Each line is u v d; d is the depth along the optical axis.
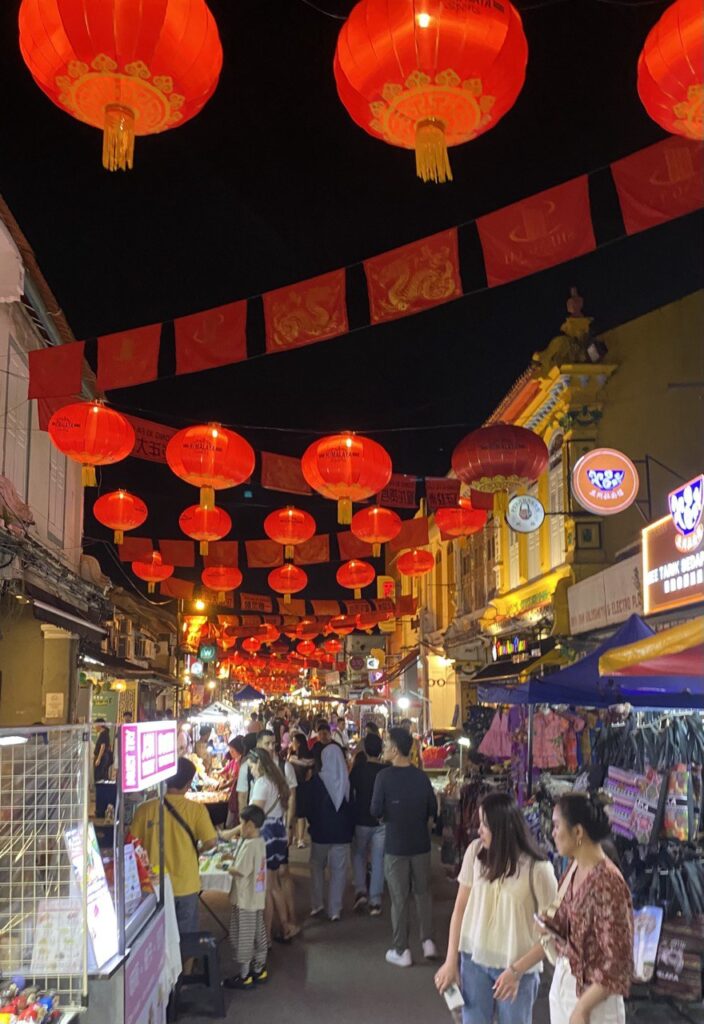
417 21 3.78
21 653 14.65
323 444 9.59
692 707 7.22
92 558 17.72
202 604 31.58
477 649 25.91
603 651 8.29
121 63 3.78
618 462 13.23
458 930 4.77
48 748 4.34
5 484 11.16
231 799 11.80
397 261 6.13
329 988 7.48
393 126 4.18
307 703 56.44
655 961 6.75
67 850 4.28
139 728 4.96
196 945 6.91
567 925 4.00
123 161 3.94
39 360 7.41
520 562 21.31
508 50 3.90
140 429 11.70
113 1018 4.17
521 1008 4.54
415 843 8.34
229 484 9.60
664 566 12.34
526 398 19.61
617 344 18.06
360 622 26.64
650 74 4.11
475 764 13.42
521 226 5.62
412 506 14.23
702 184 5.34
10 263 4.36
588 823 4.12
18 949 4.15
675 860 6.97
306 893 11.84
